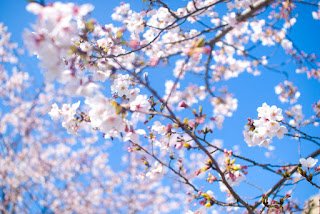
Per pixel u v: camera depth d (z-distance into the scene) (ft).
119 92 8.01
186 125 6.10
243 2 12.01
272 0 9.69
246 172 7.06
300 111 16.87
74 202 29.27
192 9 12.20
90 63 7.87
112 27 10.41
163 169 8.29
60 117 8.32
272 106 7.88
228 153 6.98
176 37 14.44
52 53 4.54
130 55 10.31
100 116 5.33
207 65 13.87
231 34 17.12
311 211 10.72
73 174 30.12
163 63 12.46
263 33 17.85
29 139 29.22
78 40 7.53
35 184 28.68
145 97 6.40
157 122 7.28
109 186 30.91
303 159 7.40
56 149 30.14
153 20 12.25
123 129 5.58
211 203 6.97
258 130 7.85
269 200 8.49
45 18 4.30
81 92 5.32
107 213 31.89
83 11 4.51
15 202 26.12
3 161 27.02
